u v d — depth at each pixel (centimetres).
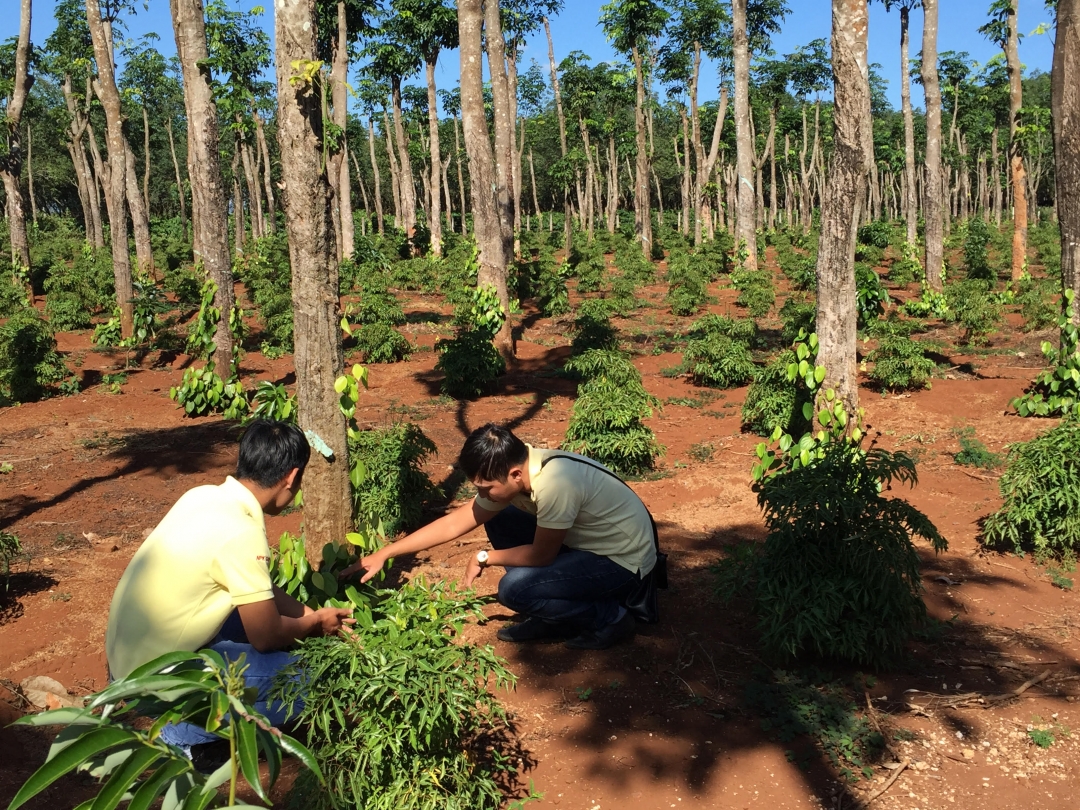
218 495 298
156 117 4719
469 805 286
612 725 349
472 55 1238
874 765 321
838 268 641
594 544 404
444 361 1093
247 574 286
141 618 283
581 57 4544
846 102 629
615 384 873
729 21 3594
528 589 399
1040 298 1602
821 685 376
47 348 1133
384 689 267
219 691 203
